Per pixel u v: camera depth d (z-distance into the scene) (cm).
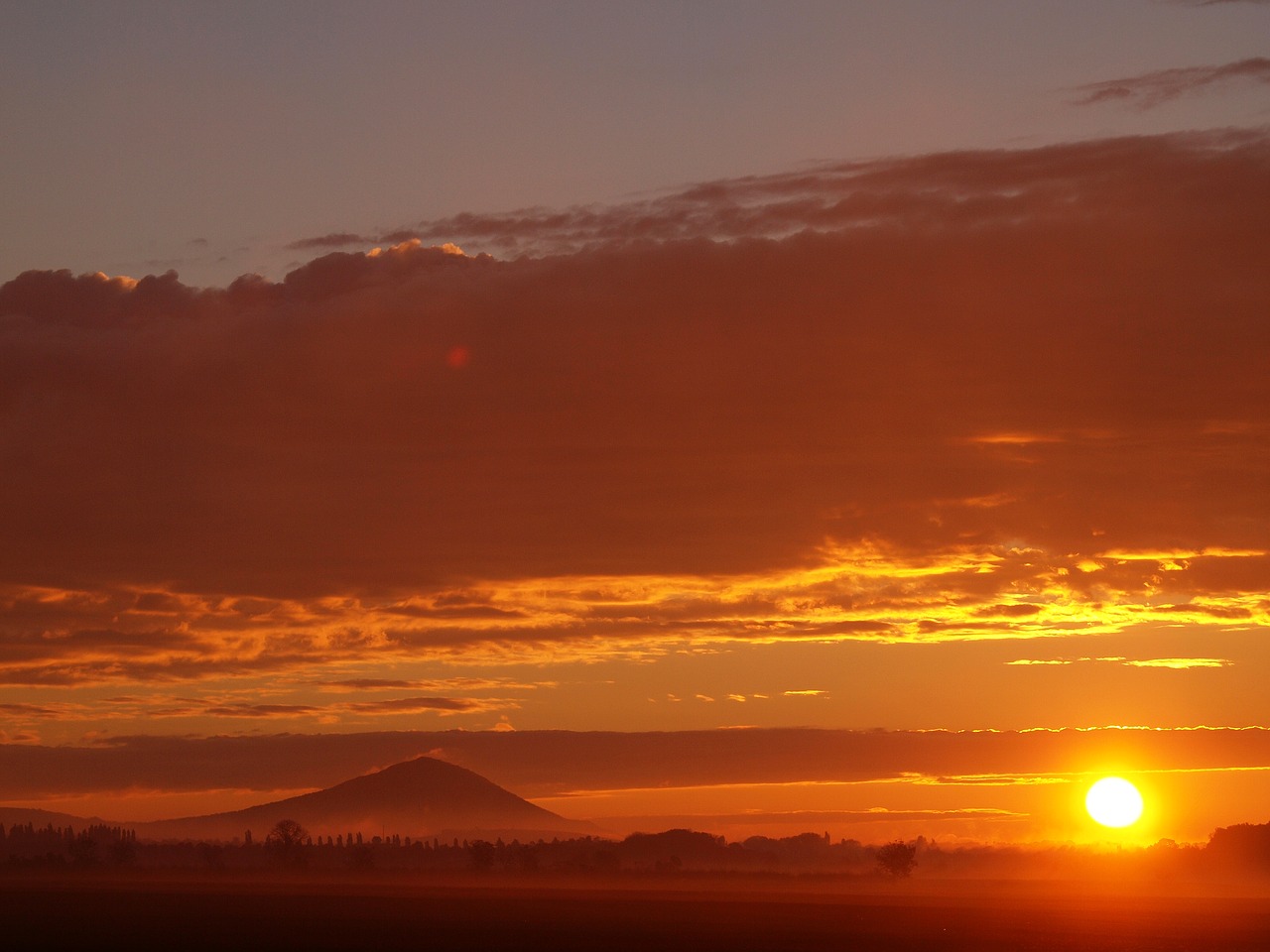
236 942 19112
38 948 17812
